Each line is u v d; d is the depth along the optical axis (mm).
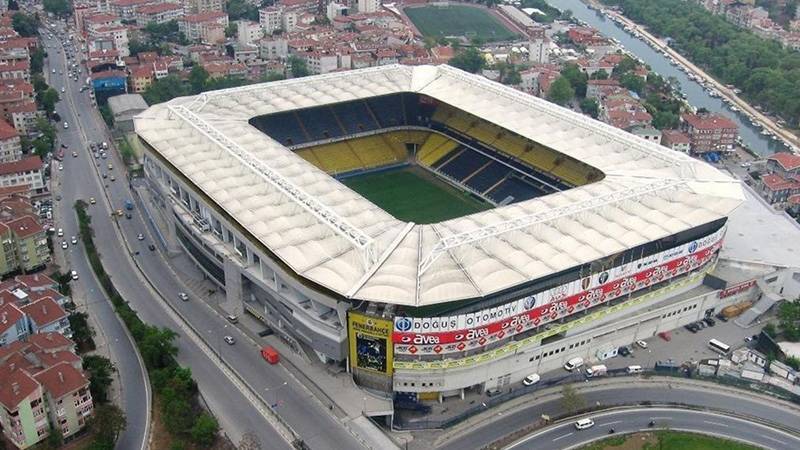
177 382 199750
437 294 197000
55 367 188375
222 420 196625
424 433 199875
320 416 198750
